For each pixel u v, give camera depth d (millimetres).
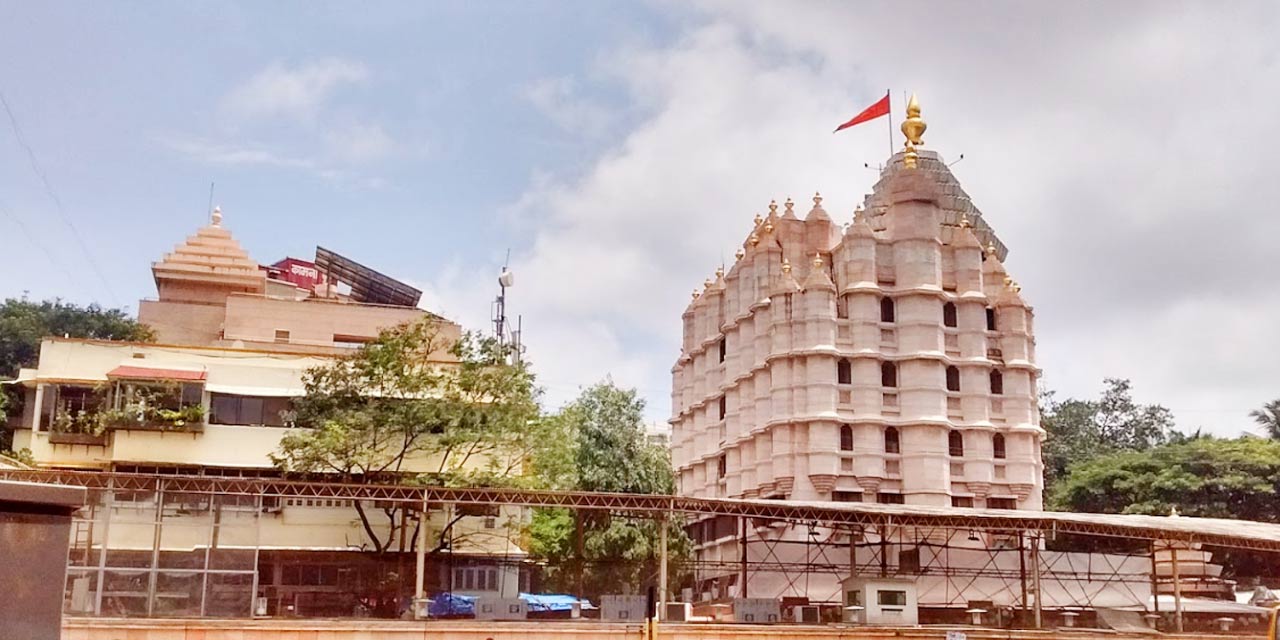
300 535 52219
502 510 55000
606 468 67125
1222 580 66688
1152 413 119562
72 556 38156
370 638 37688
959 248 71750
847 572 58688
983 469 67562
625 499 43844
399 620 38281
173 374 54750
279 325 74562
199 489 45906
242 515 51781
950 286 71438
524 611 42750
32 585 14070
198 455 54125
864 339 68000
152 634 35438
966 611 50125
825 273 69500
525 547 61156
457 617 43219
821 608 49281
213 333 80312
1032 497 68562
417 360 55594
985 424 68125
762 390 70000
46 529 14297
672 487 70812
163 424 53594
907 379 68000
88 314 94750
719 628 41438
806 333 67750
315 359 57312
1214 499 87938
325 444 50438
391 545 53156
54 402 54500
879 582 46531
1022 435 69312
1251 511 87688
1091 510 93938
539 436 56906
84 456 53594
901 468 67000
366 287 93125
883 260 70688
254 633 36594
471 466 55281
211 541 38844
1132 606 55656
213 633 36094
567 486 58719
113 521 38062
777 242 73625
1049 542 69562
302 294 94812
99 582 36656
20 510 14164
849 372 68000
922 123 76938
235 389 55500
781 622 44656
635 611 43906
